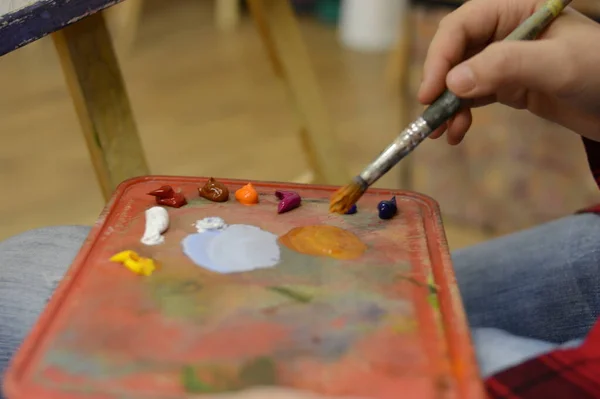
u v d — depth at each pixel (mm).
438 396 375
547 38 557
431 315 442
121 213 546
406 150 569
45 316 419
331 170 1060
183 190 596
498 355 488
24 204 1509
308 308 441
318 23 2799
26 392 364
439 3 1462
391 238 536
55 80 2166
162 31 2607
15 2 569
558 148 1400
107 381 373
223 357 395
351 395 373
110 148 731
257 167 1683
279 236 527
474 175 1509
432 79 625
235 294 452
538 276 674
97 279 459
